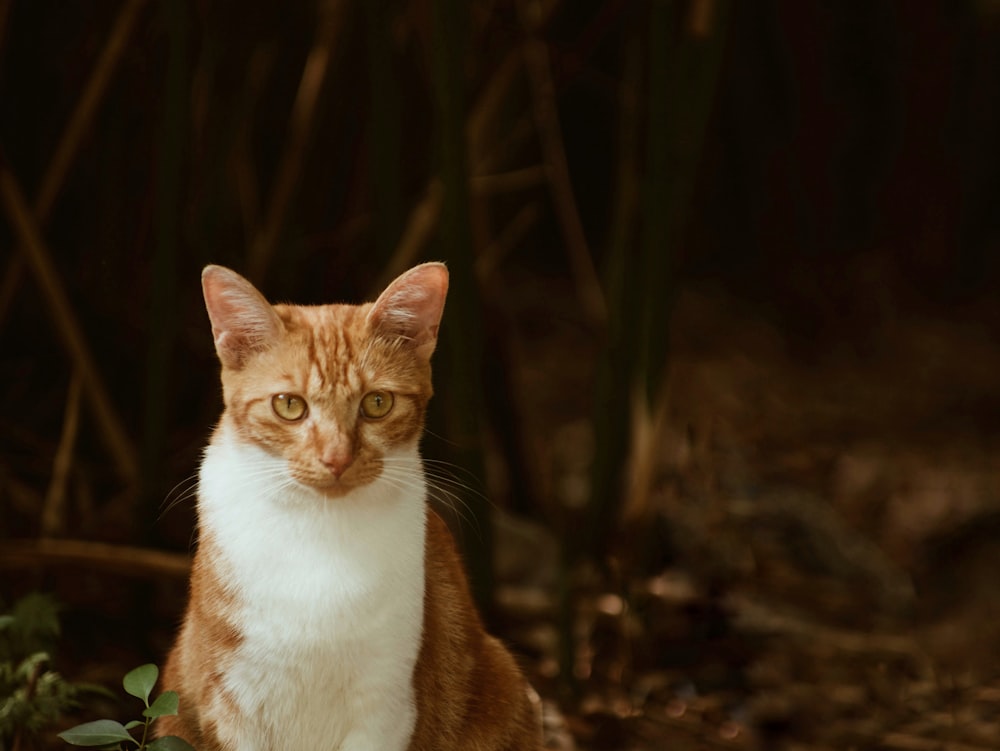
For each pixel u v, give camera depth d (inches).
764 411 365.1
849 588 250.1
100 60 192.1
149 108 211.3
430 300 138.6
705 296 474.3
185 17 184.5
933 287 504.4
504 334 252.5
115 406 226.4
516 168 405.4
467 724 148.0
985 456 342.6
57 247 221.0
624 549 213.5
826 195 487.2
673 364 397.1
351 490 130.4
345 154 241.4
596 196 496.4
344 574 129.4
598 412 227.5
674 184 206.4
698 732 195.8
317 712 133.0
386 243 201.2
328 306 141.2
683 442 256.7
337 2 209.9
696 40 204.8
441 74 183.8
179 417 233.9
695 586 227.9
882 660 222.1
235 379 134.1
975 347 454.3
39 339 224.7
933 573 269.1
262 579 129.5
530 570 233.9
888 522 294.5
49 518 193.5
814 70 469.7
